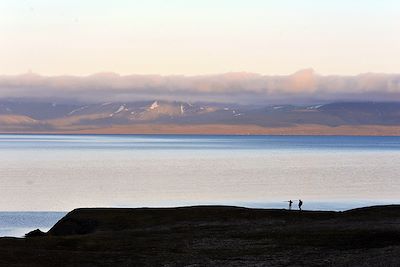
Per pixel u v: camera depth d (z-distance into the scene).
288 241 81.12
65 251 75.06
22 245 80.31
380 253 69.31
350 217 102.44
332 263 66.19
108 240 84.75
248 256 72.69
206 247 79.06
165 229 94.56
